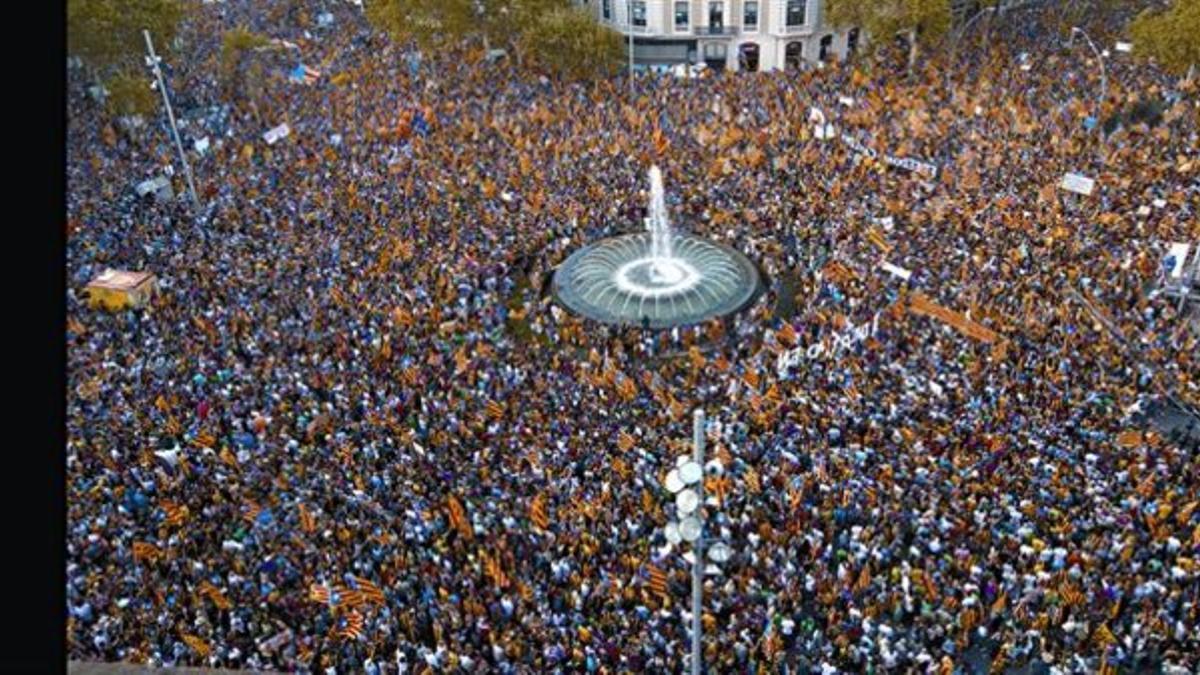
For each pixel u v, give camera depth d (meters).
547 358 59.09
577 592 40.78
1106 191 68.88
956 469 45.31
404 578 42.12
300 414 52.31
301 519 44.44
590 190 75.75
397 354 57.25
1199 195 67.62
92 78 94.56
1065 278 59.56
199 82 99.12
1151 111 82.19
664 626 39.25
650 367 59.81
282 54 105.50
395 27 99.56
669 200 74.25
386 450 49.22
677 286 65.75
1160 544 41.09
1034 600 39.81
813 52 109.38
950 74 92.88
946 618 39.41
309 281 64.75
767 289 66.50
